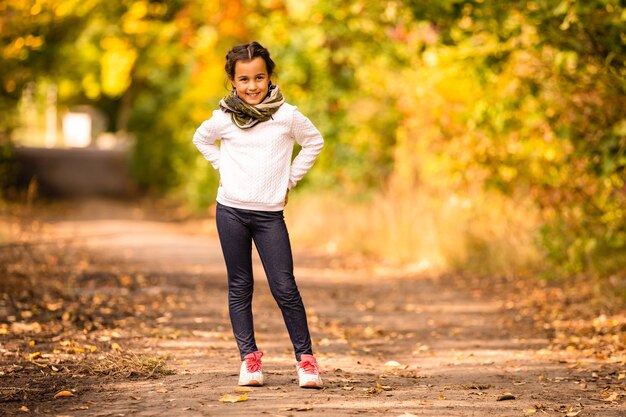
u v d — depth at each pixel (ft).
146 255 50.06
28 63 66.95
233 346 26.12
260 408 18.07
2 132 71.61
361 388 20.48
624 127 30.55
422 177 55.77
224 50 73.51
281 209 20.03
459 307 35.63
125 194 103.91
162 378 21.11
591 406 19.40
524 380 22.26
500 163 45.11
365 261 51.26
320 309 35.01
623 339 27.07
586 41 32.35
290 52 66.44
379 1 43.45
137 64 99.14
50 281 36.96
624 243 35.68
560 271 38.42
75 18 69.51
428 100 49.75
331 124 66.28
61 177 113.39
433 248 49.26
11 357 23.31
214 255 51.52
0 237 46.47
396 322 32.19
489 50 36.83
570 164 38.68
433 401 19.35
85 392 19.65
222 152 19.99
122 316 30.73
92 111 219.61
